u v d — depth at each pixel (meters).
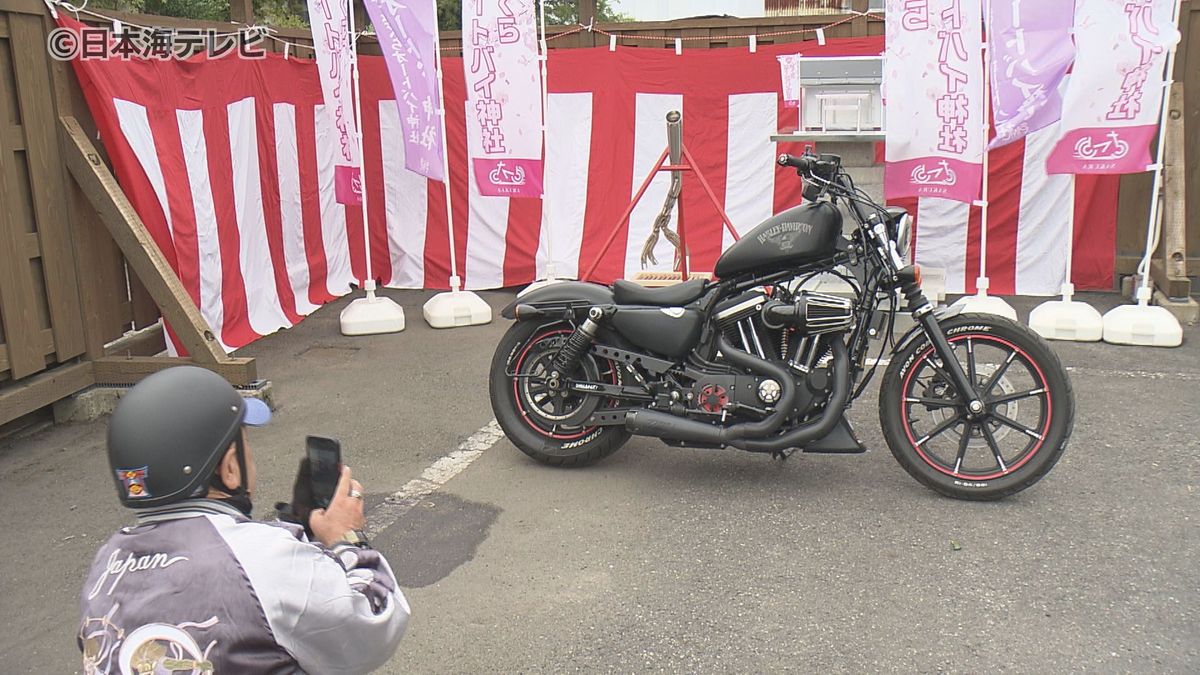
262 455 4.65
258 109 6.94
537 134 6.50
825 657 2.90
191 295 6.10
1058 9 5.53
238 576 1.52
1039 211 7.17
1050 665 2.83
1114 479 4.07
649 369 4.12
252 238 6.88
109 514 4.09
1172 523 3.66
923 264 7.45
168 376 1.60
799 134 6.12
